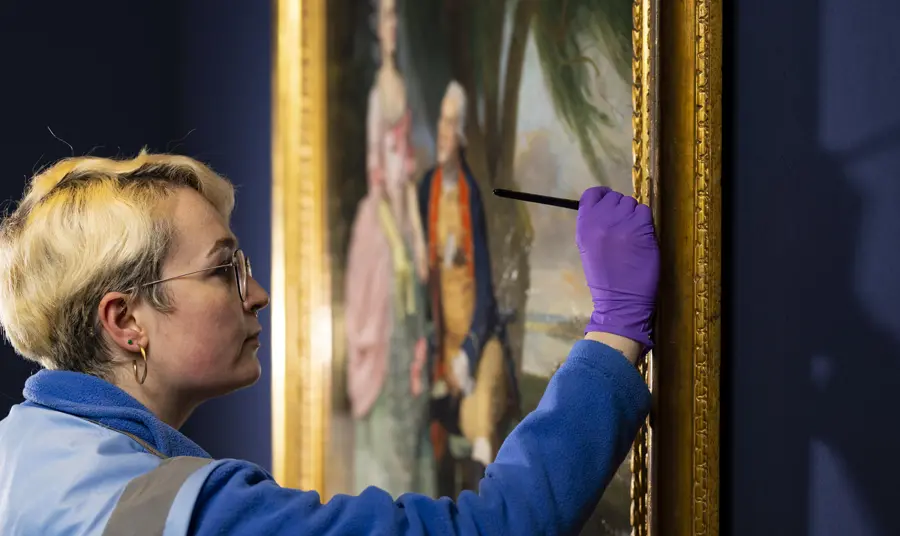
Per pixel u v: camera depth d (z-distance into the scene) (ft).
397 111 4.59
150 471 2.42
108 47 6.66
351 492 5.07
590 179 3.49
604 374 2.71
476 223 4.10
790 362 2.89
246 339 3.07
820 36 2.80
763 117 2.95
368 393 4.89
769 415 2.96
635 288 2.84
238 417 6.23
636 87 3.13
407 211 4.55
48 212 2.79
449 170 4.26
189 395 2.97
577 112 3.53
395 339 4.68
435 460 4.44
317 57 5.12
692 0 2.92
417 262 4.50
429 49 4.36
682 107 2.96
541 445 2.60
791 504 2.90
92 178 2.86
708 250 2.94
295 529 2.35
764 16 2.93
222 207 3.16
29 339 2.85
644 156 3.11
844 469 2.76
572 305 3.58
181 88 6.69
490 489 2.54
